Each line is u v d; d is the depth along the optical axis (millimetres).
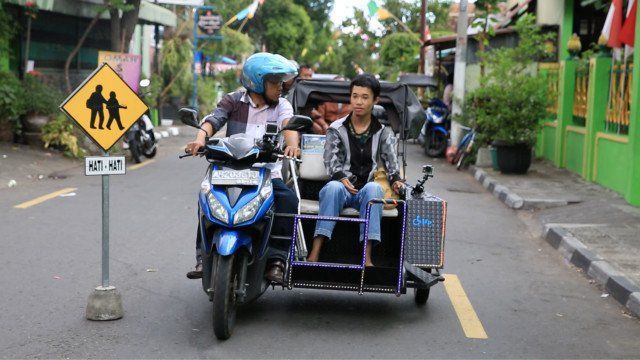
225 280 5328
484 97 15320
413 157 19656
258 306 6438
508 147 14953
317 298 6762
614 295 7051
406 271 6090
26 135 16297
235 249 5293
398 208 6168
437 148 19641
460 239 9547
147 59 29109
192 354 5207
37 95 16453
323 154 6719
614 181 12977
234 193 5461
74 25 21594
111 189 12375
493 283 7477
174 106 29719
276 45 55594
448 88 22359
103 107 5801
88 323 5797
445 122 19531
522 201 11867
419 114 7289
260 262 5703
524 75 15617
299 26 55719
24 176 13406
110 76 5805
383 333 5820
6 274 7090
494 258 8570
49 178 13523
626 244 8727
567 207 11531
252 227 5473
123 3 19172
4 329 5605
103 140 5824
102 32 23625
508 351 5484
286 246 6062
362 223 6062
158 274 7277
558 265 8328
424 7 29344
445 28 40094
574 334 5945
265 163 5695
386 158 6520
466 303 6730
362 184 6547
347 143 6523
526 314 6453
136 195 11797
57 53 20719
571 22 18984
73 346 5289
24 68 17578
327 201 6086
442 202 6227
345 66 65875
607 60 14047
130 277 7137
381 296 6910
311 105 8297
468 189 14070
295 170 6910
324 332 5797
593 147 14156
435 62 28172
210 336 5598
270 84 6023
